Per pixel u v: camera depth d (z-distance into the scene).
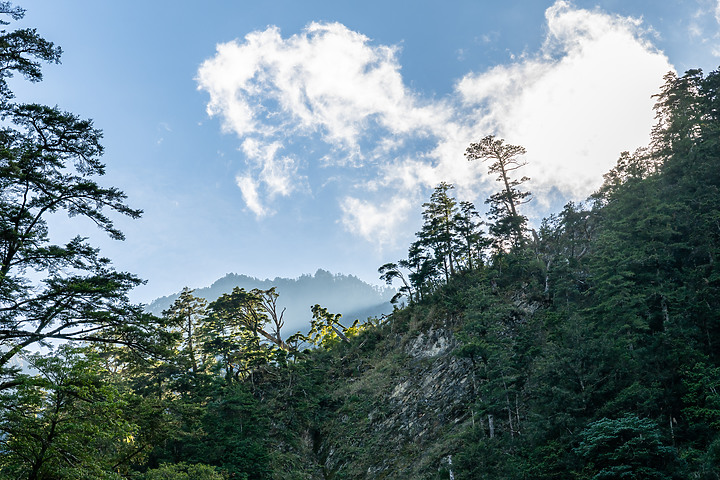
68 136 16.59
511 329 40.91
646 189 37.25
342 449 42.47
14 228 14.65
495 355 30.91
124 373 30.05
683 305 28.23
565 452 23.23
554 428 24.53
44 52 15.55
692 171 37.19
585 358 25.61
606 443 20.83
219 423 34.78
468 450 28.00
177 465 25.22
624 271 31.08
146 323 16.19
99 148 17.19
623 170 44.72
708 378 22.30
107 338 16.33
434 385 42.16
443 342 46.09
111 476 14.25
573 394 24.30
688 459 20.64
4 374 13.02
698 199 35.16
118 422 14.47
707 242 31.28
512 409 30.30
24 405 13.26
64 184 16.05
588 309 32.84
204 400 36.12
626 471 19.56
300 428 46.84
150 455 28.83
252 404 38.97
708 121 43.81
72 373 13.41
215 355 46.72
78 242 15.78
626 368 25.02
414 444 38.19
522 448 26.67
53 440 13.23
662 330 30.05
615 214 39.41
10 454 13.12
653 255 32.06
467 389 38.84
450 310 47.56
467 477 27.09
